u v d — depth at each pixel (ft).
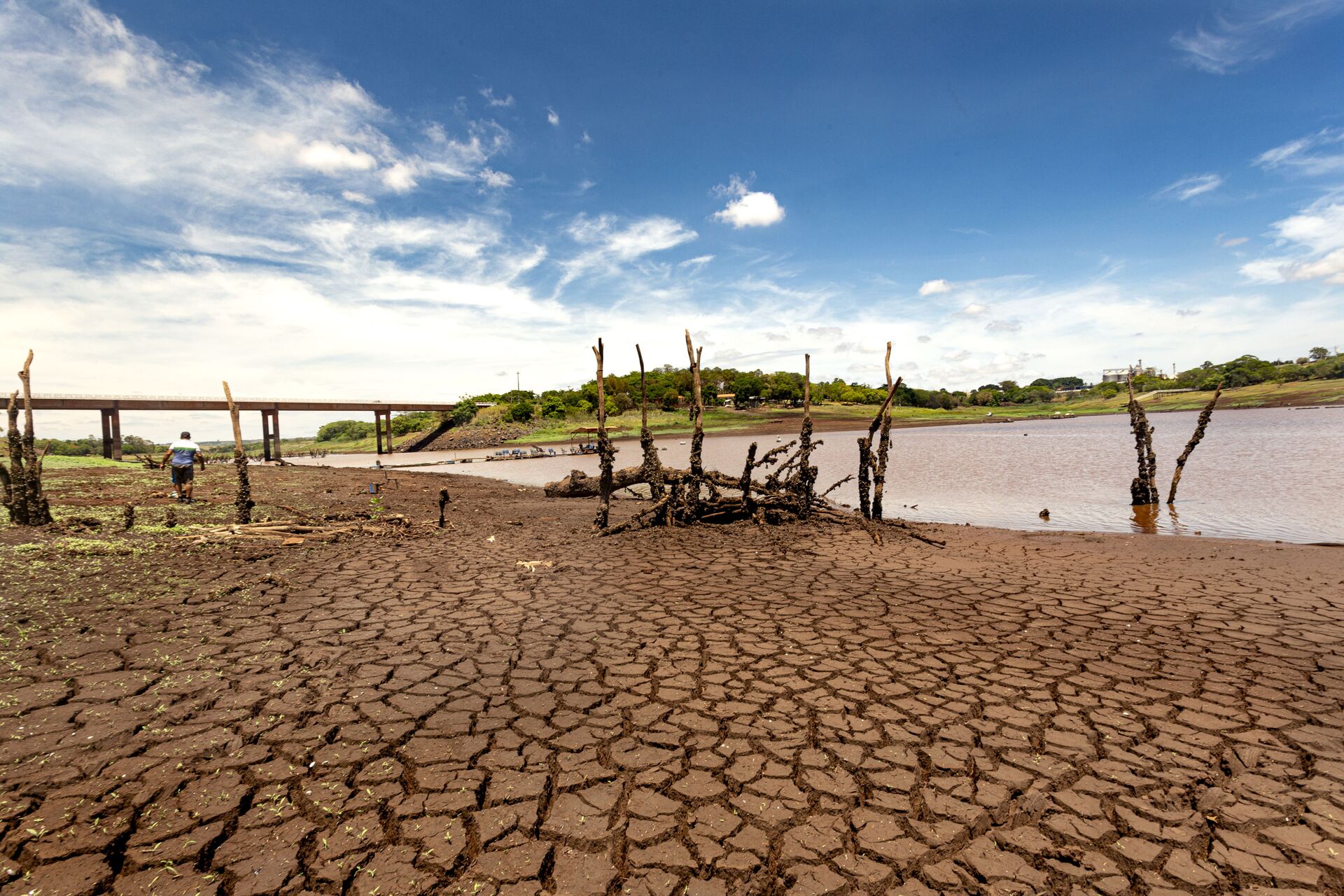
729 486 46.60
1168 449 121.08
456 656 17.79
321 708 14.26
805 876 9.07
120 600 22.84
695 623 21.17
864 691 15.47
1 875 8.79
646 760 12.17
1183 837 9.91
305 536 36.55
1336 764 11.94
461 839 9.79
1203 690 15.43
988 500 60.39
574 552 34.53
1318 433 151.33
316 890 8.70
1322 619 21.18
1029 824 10.24
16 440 38.06
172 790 10.92
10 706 14.02
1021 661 17.51
